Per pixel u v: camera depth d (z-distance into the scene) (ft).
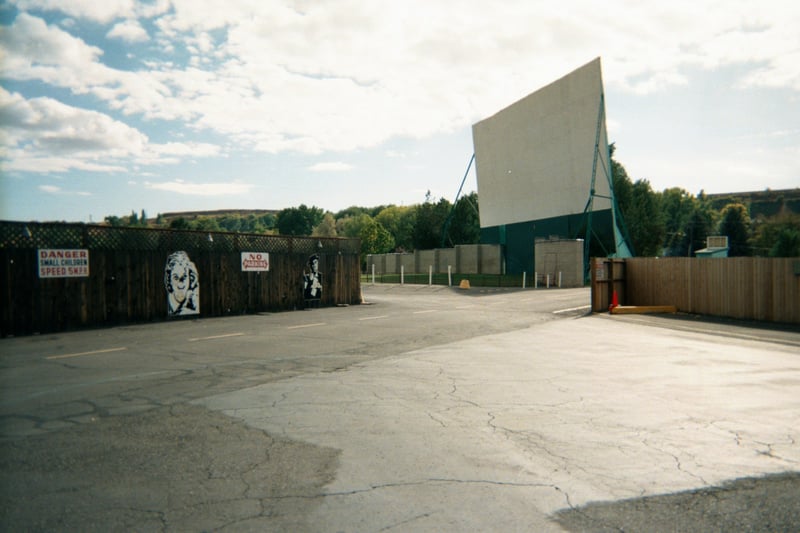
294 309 64.95
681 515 11.85
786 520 11.65
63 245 44.21
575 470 14.42
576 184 144.25
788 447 16.39
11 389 23.11
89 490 12.74
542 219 158.71
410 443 16.46
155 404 20.75
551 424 18.60
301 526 11.07
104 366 28.58
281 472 14.01
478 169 190.90
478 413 19.88
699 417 19.60
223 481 13.37
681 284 64.08
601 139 134.31
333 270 70.44
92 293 46.14
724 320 57.00
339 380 25.38
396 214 457.68
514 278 147.64
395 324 49.26
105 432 17.21
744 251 325.21
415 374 26.89
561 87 144.97
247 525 11.09
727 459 15.35
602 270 65.82
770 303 55.01
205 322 50.78
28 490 12.72
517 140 166.71
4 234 40.88
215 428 17.72
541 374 27.17
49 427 17.70
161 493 12.62
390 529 11.00
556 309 66.03
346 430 17.67
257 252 60.80
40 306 42.73
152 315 50.62
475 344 37.47
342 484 13.28
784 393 23.45
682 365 30.17
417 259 187.01
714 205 556.10
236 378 25.68
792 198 531.50
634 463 14.98
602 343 38.78
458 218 222.28
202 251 55.11
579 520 11.55
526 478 13.83
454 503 12.30
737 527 11.30
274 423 18.37
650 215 225.15
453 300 80.64
